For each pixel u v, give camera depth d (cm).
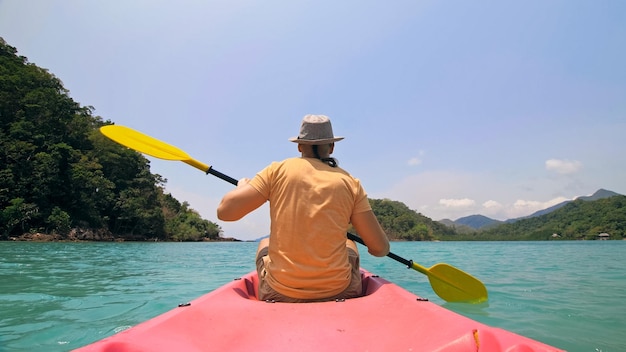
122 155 4959
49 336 254
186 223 6506
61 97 4612
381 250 211
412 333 124
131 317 311
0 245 2203
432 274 309
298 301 187
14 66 4503
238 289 219
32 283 525
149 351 106
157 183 6456
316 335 131
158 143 301
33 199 3588
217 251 2006
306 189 188
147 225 4997
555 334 262
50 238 3534
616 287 484
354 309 157
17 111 4019
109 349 99
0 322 292
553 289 467
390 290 188
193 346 117
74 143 4512
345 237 195
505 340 107
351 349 120
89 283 531
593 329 275
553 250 2164
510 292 441
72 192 3897
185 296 416
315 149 209
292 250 186
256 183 195
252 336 130
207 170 290
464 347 105
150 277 620
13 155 3547
